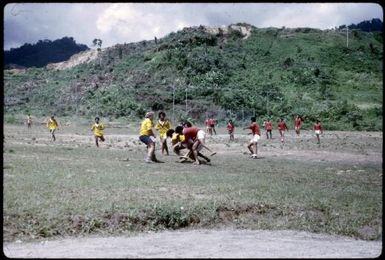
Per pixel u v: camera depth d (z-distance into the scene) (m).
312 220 9.40
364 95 85.00
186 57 95.25
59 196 9.66
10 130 42.47
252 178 13.73
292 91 85.75
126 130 53.09
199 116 73.31
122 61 107.81
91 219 8.09
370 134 52.50
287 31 122.44
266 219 9.37
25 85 100.56
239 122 69.62
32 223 7.72
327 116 71.19
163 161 18.11
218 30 116.06
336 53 107.44
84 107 79.88
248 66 99.06
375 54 110.81
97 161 16.91
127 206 8.86
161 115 21.42
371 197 11.82
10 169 13.28
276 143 32.91
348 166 19.05
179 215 8.76
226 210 9.50
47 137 33.59
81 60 126.94
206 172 14.89
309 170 17.03
